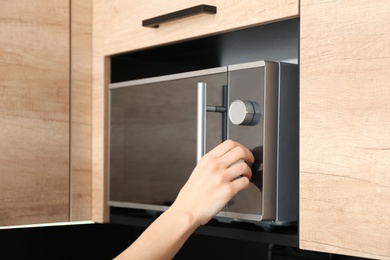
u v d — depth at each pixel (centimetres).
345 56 99
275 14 110
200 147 117
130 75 152
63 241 182
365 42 96
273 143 113
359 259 129
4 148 135
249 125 115
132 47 139
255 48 135
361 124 96
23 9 139
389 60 93
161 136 133
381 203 93
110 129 148
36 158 140
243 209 116
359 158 96
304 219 105
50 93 143
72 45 147
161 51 140
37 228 178
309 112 104
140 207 138
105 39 147
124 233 195
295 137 116
